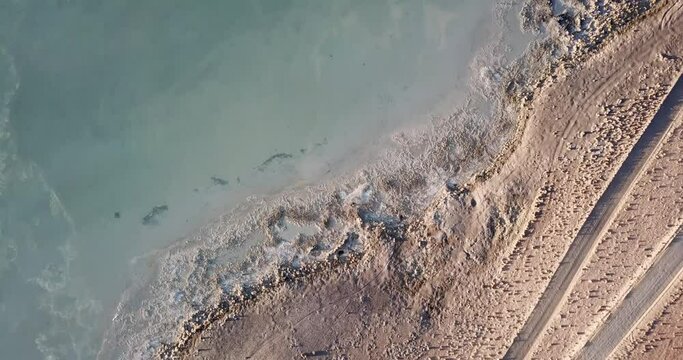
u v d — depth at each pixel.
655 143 12.55
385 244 12.82
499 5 13.30
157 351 12.96
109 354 13.11
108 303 13.27
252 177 13.36
